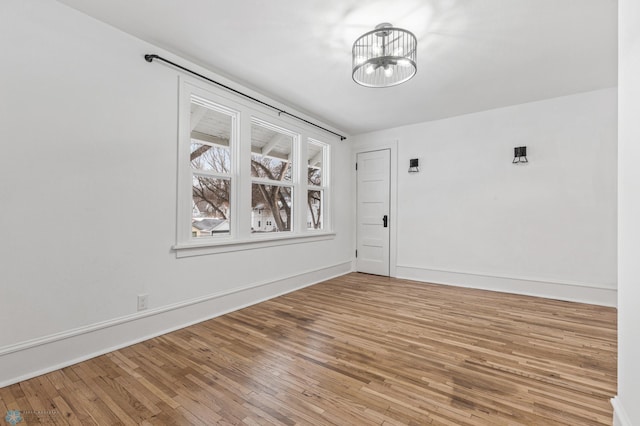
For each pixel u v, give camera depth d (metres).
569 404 1.51
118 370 1.86
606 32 2.21
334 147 4.73
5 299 1.70
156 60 2.43
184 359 2.01
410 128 4.54
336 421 1.40
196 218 2.94
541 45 2.39
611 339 2.31
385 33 2.16
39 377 1.77
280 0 1.90
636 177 1.10
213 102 2.89
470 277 4.02
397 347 2.18
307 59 2.64
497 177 3.83
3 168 1.70
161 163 2.47
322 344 2.24
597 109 3.26
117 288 2.19
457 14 2.01
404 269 4.60
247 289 3.21
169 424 1.38
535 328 2.54
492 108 3.83
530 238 3.62
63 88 1.93
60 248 1.91
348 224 5.09
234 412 1.46
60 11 1.92
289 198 4.09
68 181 1.95
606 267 3.21
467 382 1.72
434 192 4.32
